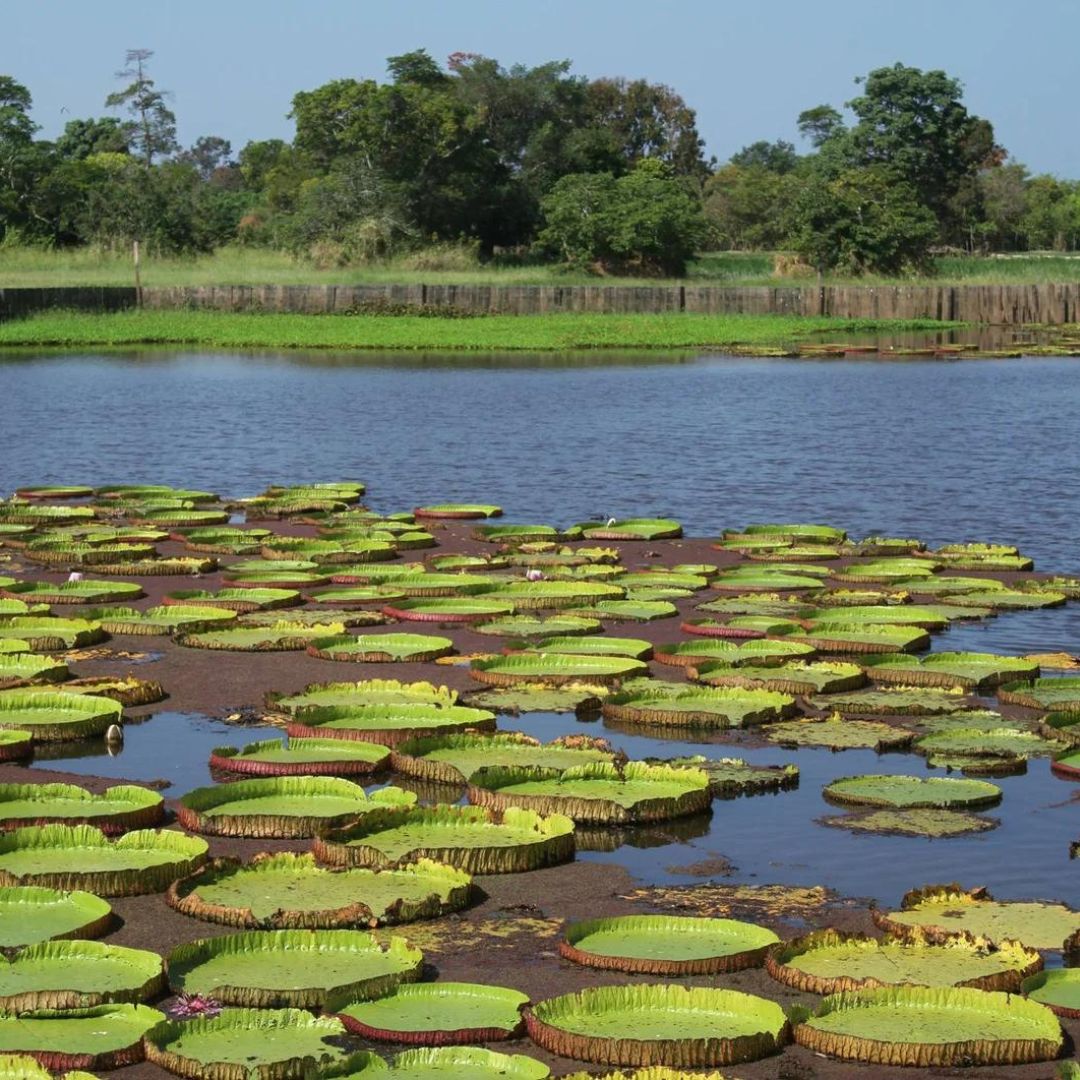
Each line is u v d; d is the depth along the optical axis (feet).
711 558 53.78
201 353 144.05
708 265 225.97
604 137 246.06
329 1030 20.70
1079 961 22.91
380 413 96.94
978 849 27.55
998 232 312.09
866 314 178.60
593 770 30.63
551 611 45.47
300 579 48.44
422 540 55.62
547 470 74.79
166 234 209.67
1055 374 121.90
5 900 24.61
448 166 222.07
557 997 21.12
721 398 104.58
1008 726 34.40
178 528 59.36
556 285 184.44
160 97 299.38
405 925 24.43
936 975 22.04
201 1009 21.26
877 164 270.67
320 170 238.68
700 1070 20.04
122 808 28.66
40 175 217.15
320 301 173.17
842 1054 20.26
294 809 28.81
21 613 44.11
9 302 161.68
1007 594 47.01
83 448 82.84
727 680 37.32
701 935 23.67
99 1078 19.75
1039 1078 19.79
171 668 39.40
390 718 34.35
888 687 37.45
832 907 25.14
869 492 68.08
